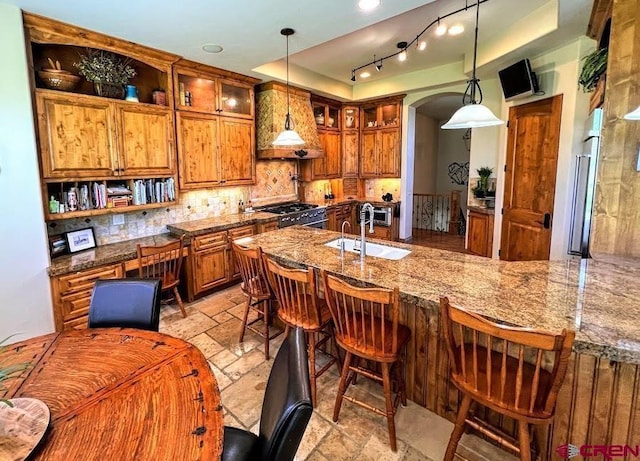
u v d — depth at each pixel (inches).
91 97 121.3
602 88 101.4
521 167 171.8
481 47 168.1
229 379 99.8
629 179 90.7
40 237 108.6
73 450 39.7
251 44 128.7
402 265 93.4
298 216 206.4
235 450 54.8
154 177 143.4
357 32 149.6
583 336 53.5
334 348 105.0
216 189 187.0
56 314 112.8
